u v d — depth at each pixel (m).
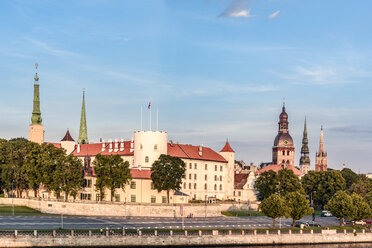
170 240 139.12
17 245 125.62
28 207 192.38
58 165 192.75
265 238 150.62
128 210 187.12
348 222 192.50
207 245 142.88
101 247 132.00
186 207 197.62
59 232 132.12
